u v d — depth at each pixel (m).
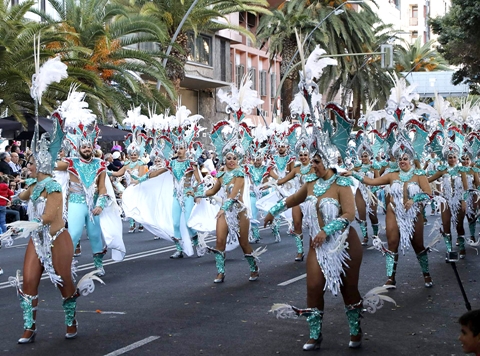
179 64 25.86
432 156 17.23
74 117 11.00
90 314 8.56
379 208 25.11
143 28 24.22
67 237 7.34
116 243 11.66
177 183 13.77
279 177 17.09
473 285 10.36
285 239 16.83
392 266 10.09
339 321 8.09
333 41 34.78
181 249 13.87
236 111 11.41
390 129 10.65
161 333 7.59
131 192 14.31
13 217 18.16
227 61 44.09
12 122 20.20
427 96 50.16
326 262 6.69
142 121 17.83
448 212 12.87
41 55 20.59
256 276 10.91
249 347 7.01
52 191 7.15
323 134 6.95
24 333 7.24
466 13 27.73
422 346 7.02
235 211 10.81
